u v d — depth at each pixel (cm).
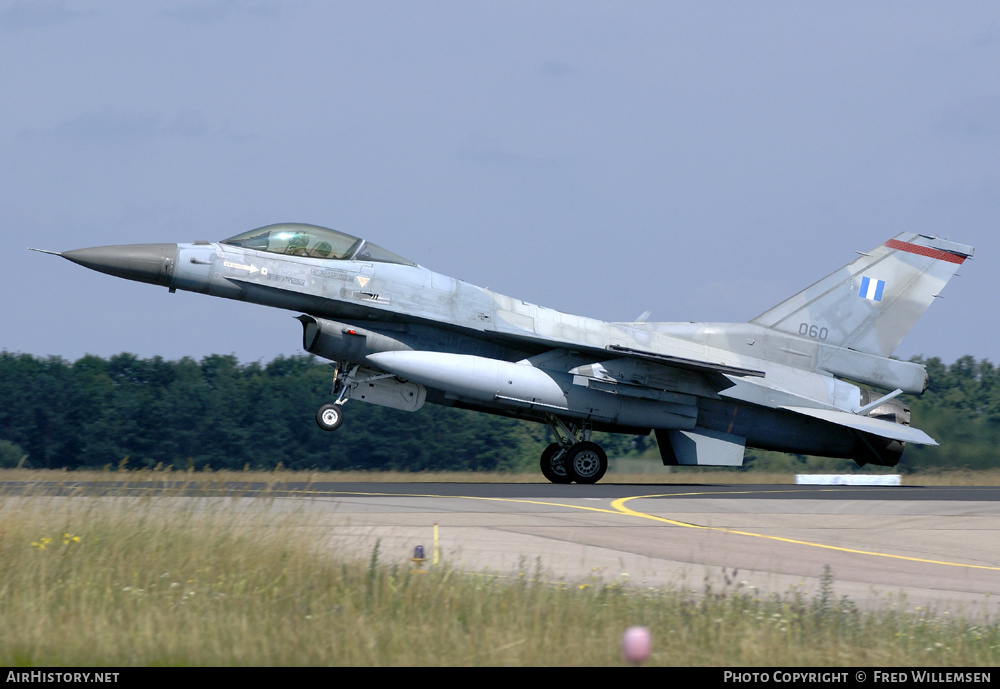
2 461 17500
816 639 2700
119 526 3525
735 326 8900
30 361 19512
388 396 8094
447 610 2770
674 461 8619
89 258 7519
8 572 3069
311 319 7912
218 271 7662
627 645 2253
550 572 3500
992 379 17888
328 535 3697
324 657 2364
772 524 5194
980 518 5669
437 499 6028
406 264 8188
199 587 3027
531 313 8400
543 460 8556
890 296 9100
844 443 9081
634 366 8194
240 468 18362
